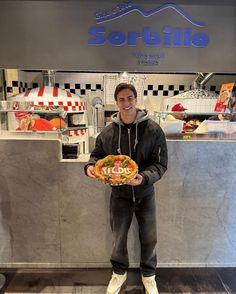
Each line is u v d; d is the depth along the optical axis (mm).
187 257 2168
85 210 2062
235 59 1859
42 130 2014
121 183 1448
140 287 1958
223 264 2186
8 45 1783
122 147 1595
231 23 1809
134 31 1792
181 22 1794
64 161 1980
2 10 1740
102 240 2121
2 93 3086
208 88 3568
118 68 1842
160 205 2064
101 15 1767
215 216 2096
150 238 1761
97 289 1938
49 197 2039
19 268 2146
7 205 2049
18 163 1981
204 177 2023
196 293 1917
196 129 2061
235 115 2027
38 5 1742
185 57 1839
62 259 2150
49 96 2752
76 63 1822
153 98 3605
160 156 1604
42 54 1803
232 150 1981
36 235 2104
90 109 3557
